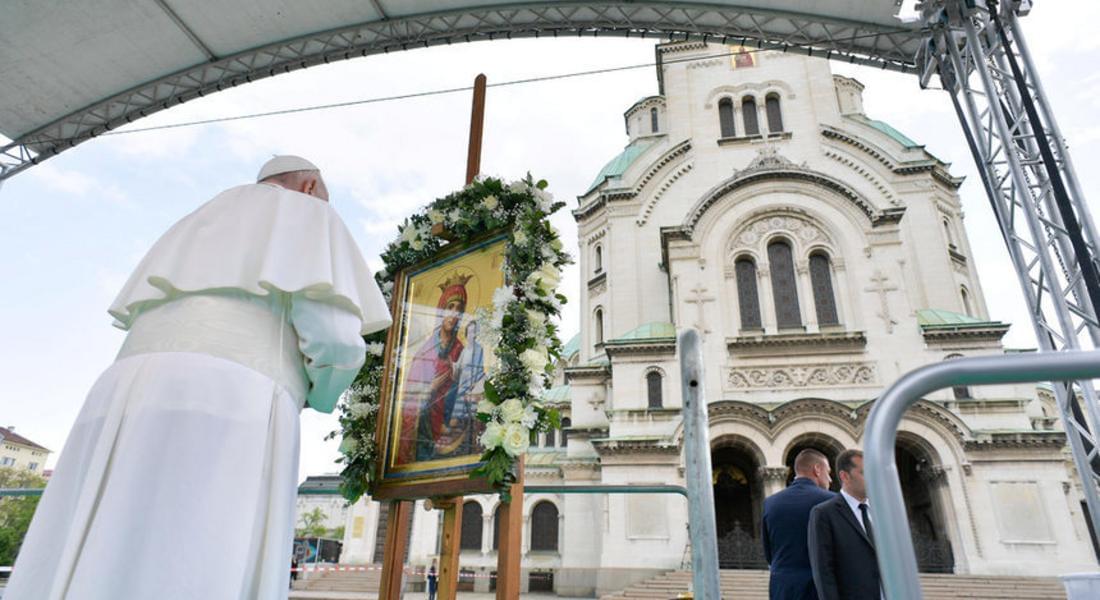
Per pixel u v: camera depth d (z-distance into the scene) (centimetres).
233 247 209
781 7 1084
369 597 2155
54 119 1125
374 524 2892
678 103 3291
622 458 2220
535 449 2892
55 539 166
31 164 1156
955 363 128
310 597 2092
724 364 2358
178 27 1049
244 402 186
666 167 3156
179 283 196
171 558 157
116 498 158
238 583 168
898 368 2236
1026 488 1953
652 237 3045
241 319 200
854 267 2455
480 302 449
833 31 1102
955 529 1942
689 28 1173
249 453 181
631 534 2114
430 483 413
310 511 6700
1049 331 798
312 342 212
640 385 2383
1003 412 2086
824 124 2998
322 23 1137
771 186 2669
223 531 167
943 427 2055
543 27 1201
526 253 437
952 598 1656
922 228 2741
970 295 2803
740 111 3156
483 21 1191
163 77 1134
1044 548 1869
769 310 2462
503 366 406
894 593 112
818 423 2116
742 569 2069
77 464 175
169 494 163
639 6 1150
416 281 514
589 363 3078
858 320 2366
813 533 420
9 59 993
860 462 449
